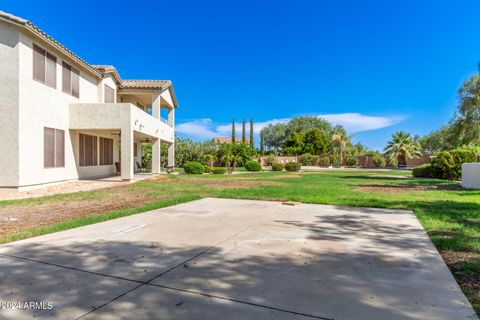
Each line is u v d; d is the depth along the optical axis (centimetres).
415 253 447
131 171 1628
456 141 2261
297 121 7775
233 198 1064
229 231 580
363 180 1984
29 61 1250
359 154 5353
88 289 322
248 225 632
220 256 431
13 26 1176
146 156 3086
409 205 898
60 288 324
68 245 482
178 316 268
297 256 432
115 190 1280
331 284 337
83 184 1487
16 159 1190
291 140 6419
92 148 1850
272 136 8275
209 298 303
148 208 830
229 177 2195
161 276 358
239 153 4047
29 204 929
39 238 525
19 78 1192
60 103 1489
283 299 301
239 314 271
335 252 452
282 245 488
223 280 347
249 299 301
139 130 1752
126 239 520
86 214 771
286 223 653
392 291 319
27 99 1238
